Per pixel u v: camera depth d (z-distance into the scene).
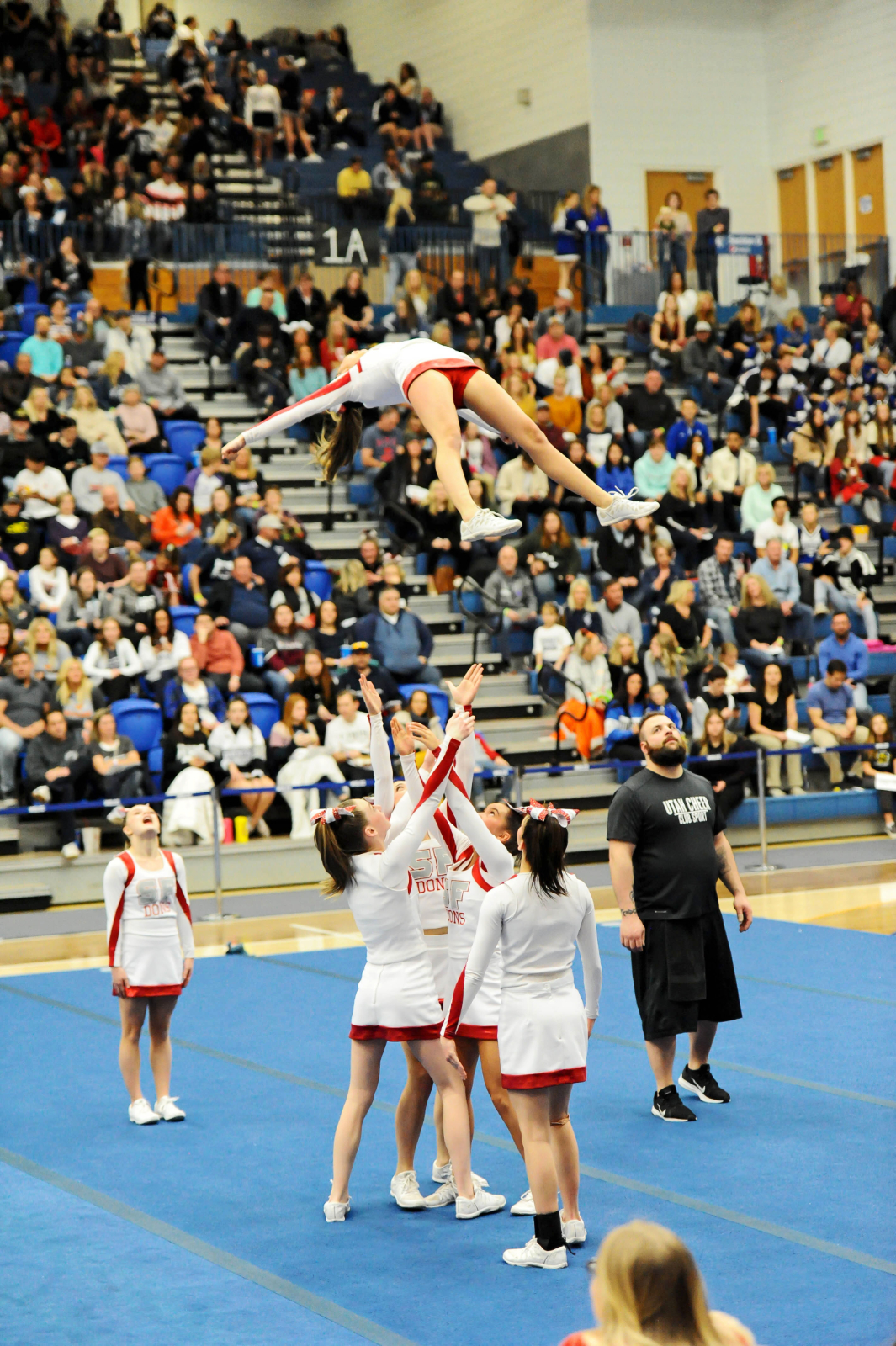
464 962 7.23
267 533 18.22
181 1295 6.12
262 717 16.38
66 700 15.56
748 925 8.82
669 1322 2.95
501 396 5.20
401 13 34.78
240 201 28.44
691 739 17.14
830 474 23.16
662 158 29.66
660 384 22.64
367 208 28.02
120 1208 7.20
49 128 27.84
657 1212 6.88
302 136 30.84
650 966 8.37
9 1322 5.87
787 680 17.92
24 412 19.06
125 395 20.19
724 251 27.62
